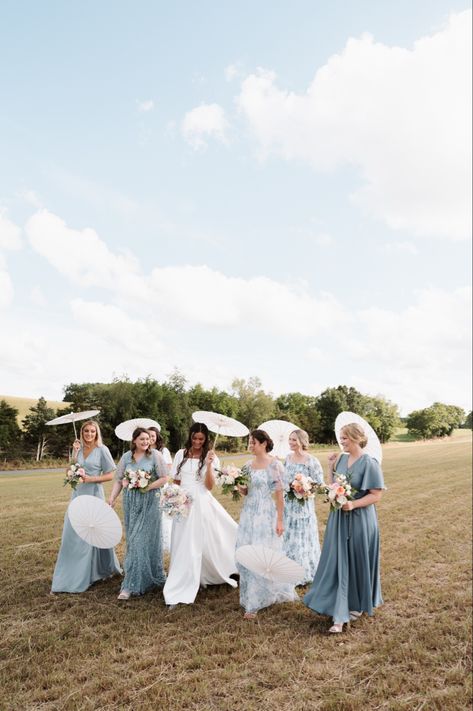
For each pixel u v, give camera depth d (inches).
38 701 143.9
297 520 261.3
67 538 239.6
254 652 174.9
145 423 322.7
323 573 209.3
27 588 238.8
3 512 430.9
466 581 260.2
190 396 2087.8
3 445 1254.3
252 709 141.1
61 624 196.7
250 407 2471.7
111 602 222.1
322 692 151.4
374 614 215.2
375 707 144.3
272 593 219.1
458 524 407.2
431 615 214.2
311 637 188.2
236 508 470.9
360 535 207.6
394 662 171.5
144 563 233.0
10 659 168.2
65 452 1305.4
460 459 1218.0
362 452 220.1
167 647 177.8
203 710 140.6
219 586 249.6
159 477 247.0
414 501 527.8
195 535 231.1
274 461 231.1
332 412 3100.4
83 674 157.6
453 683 158.2
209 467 240.7
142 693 147.8
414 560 297.9
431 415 3880.4
